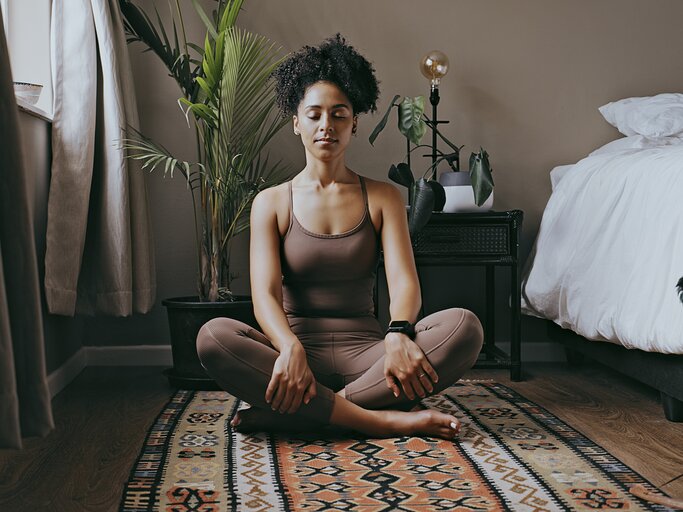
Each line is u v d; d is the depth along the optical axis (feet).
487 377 9.27
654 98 9.61
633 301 6.91
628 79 10.26
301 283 6.58
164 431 6.43
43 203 8.14
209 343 5.89
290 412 5.77
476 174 8.76
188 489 4.86
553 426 6.51
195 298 9.24
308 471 5.19
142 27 8.84
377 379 6.04
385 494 4.71
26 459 5.74
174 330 8.51
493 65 10.19
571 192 8.95
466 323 6.04
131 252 8.68
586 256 8.08
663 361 6.76
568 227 8.80
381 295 10.17
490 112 10.21
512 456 5.55
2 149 3.95
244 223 9.01
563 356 10.43
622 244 7.40
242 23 9.96
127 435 6.43
